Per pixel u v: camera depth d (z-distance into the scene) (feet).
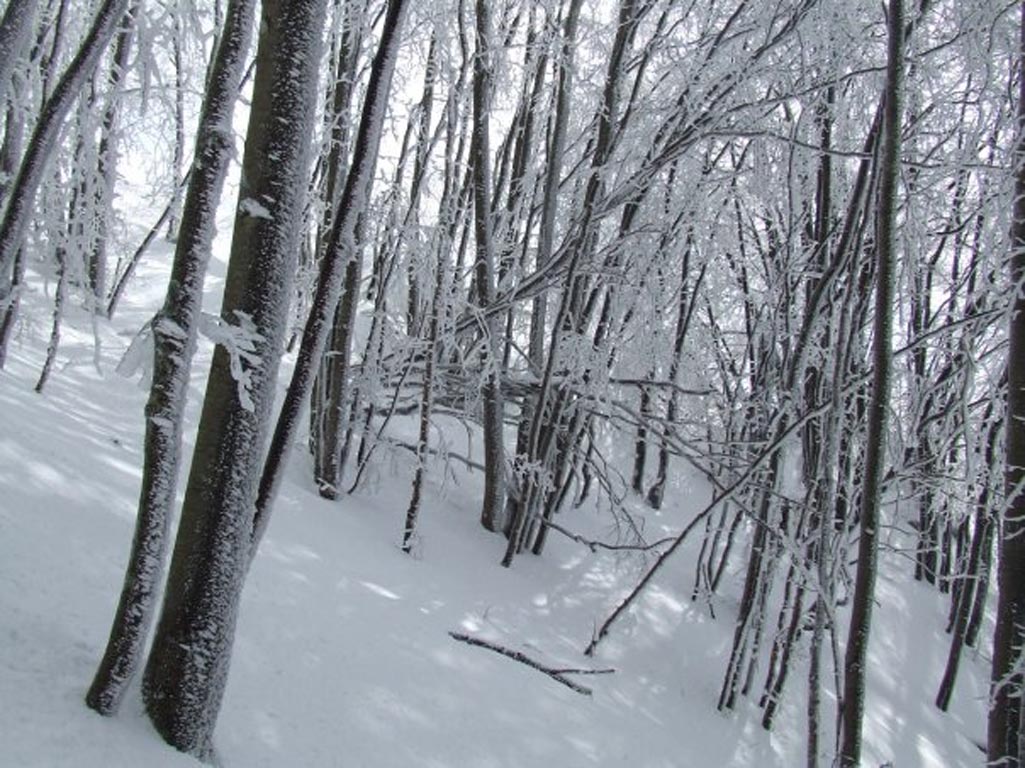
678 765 14.49
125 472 14.66
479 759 11.25
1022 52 13.82
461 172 21.52
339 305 19.44
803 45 18.63
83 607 9.72
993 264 18.44
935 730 22.86
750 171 20.90
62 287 17.92
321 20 8.42
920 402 20.27
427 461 18.86
